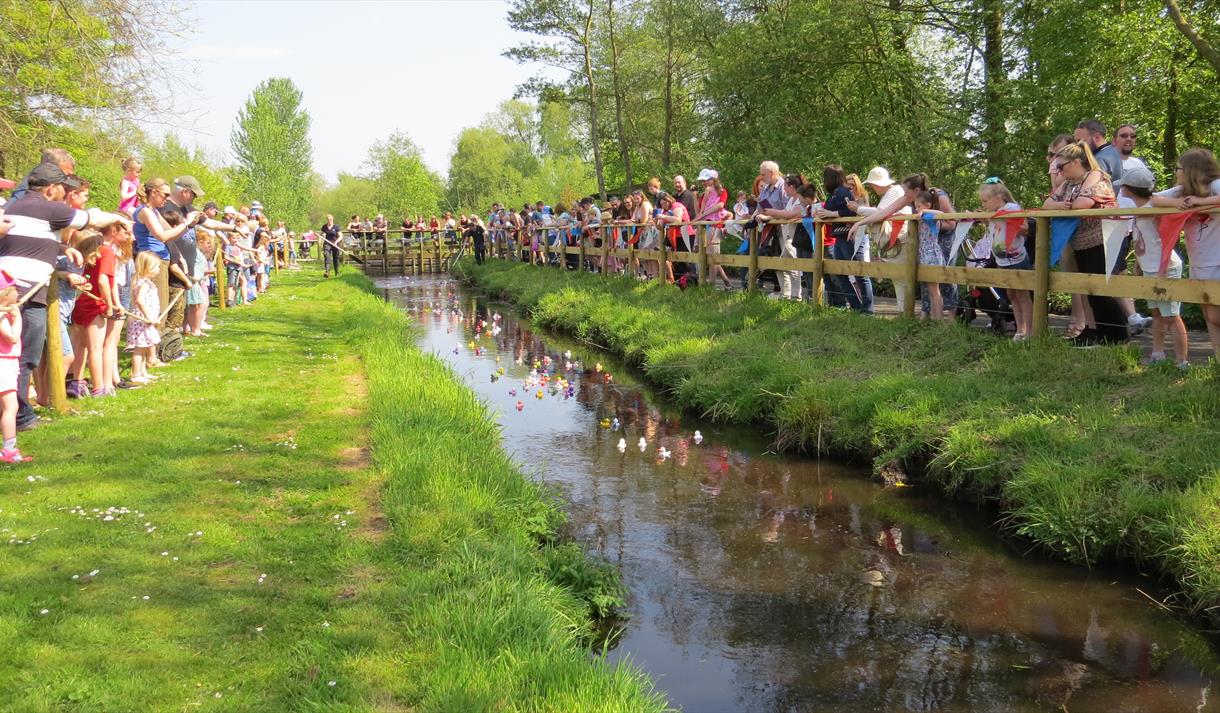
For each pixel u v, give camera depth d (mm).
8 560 4074
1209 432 5039
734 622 4359
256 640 3428
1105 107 14836
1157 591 4516
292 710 2953
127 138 14734
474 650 3342
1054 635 4148
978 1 17906
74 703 2945
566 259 21234
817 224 9875
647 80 33906
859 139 19797
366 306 15578
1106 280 6340
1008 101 17047
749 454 7148
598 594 4488
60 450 5895
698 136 30906
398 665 3262
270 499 5062
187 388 8047
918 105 19734
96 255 7434
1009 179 17672
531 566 4422
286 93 58719
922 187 8539
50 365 6902
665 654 4059
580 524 5664
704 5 27625
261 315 14680
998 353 7137
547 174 70625
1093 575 4750
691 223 12766
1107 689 3670
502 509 5086
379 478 5418
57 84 13836
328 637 3453
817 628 4281
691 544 5328
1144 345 7820
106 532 4453
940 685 3742
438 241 33656
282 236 31484
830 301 10562
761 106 23203
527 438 7711
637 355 10906
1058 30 15414
